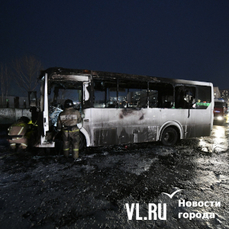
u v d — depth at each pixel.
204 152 5.38
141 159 4.46
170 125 6.07
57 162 4.09
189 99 6.37
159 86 6.26
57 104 5.30
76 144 4.27
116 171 3.63
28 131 5.13
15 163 4.00
